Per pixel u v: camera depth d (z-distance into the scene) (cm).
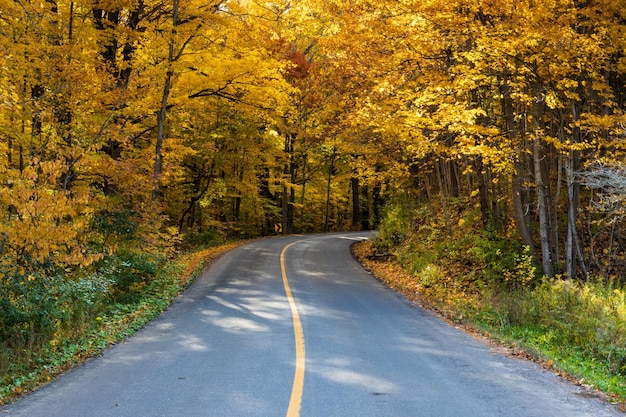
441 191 2055
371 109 1609
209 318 1136
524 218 1678
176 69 1734
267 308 1248
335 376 705
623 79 1673
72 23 1477
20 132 1360
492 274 1598
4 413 569
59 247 1038
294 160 3922
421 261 1920
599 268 1549
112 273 1337
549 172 1884
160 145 1761
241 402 596
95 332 980
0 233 905
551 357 865
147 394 629
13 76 1301
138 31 1781
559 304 1206
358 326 1061
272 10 1973
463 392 650
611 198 1300
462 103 1434
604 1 1370
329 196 4862
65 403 600
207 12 1744
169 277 1630
